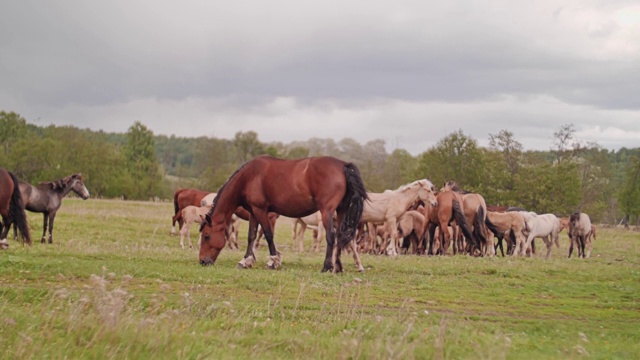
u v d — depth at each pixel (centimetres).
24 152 8456
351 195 1814
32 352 744
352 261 2144
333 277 1678
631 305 1493
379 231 3066
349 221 1817
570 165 6066
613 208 8638
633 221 8394
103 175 8750
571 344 1003
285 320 1100
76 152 8794
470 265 2031
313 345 872
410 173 8475
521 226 2908
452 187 3106
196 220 2794
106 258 1833
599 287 1733
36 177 8425
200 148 11594
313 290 1462
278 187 1844
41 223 3073
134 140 9906
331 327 1027
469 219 2820
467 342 917
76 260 1680
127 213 4231
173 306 1136
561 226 3591
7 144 9412
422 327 1043
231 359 786
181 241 2753
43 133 9350
